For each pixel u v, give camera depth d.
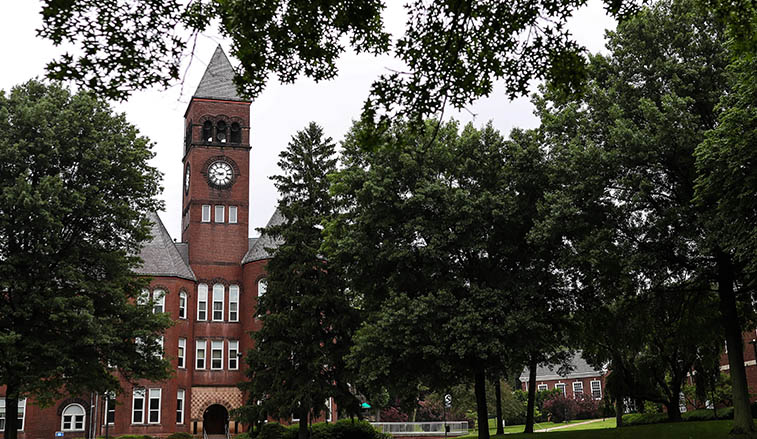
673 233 23.98
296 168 42.75
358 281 31.09
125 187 30.78
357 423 43.59
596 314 30.25
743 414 25.06
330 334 39.78
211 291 57.66
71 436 50.06
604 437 29.56
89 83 9.66
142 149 31.52
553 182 26.39
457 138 30.08
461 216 27.34
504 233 28.75
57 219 26.86
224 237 59.00
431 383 30.02
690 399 50.50
